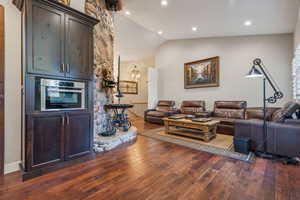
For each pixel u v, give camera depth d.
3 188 1.65
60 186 1.70
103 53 3.35
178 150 2.87
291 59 4.18
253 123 2.70
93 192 1.60
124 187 1.69
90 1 2.95
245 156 2.54
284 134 2.40
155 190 1.64
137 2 3.54
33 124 1.85
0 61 1.95
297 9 3.16
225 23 4.13
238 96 4.88
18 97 2.08
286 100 4.20
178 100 6.31
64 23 2.13
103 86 3.33
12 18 2.03
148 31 5.32
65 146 2.14
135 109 8.49
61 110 2.10
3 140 1.96
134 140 3.54
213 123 3.46
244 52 4.80
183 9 3.67
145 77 9.09
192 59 5.88
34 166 1.86
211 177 1.90
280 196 1.53
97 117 3.15
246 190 1.63
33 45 1.85
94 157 2.50
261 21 3.78
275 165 2.23
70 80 2.22
